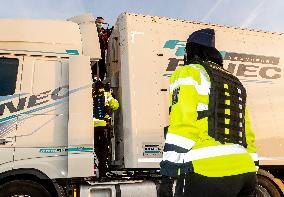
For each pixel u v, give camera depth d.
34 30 4.53
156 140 4.54
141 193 4.30
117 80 4.98
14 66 4.32
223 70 1.91
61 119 4.25
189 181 1.58
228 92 1.80
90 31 4.88
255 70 5.50
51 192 4.16
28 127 4.12
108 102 4.78
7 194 3.88
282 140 5.36
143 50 4.85
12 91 4.21
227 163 1.63
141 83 4.71
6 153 3.98
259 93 5.43
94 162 4.31
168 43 4.99
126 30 4.88
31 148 4.07
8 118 4.09
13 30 4.46
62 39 4.59
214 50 1.96
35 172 4.00
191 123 1.61
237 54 5.44
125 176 4.82
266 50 5.66
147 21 5.01
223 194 1.58
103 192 4.24
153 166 4.44
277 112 5.46
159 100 4.71
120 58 4.89
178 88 1.70
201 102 1.71
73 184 4.21
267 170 5.50
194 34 1.97
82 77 4.43
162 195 1.76
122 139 4.63
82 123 4.24
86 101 4.34
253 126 5.25
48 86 4.33
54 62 4.46
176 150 1.58
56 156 4.11
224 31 5.47
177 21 5.15
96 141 4.70
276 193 5.13
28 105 4.20
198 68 1.76
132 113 4.55
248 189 1.72
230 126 1.74
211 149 1.64
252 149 1.98
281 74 5.68
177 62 4.94
